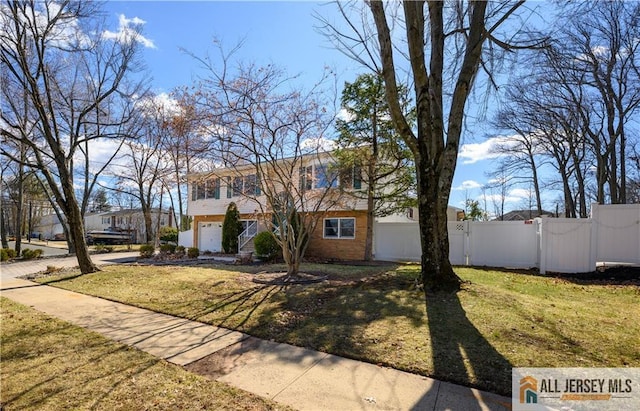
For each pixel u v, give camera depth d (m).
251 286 7.98
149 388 3.13
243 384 3.21
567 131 19.12
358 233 15.12
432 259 6.42
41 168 10.25
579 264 9.55
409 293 6.24
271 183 9.90
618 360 3.49
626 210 9.34
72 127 15.19
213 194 20.31
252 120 8.19
